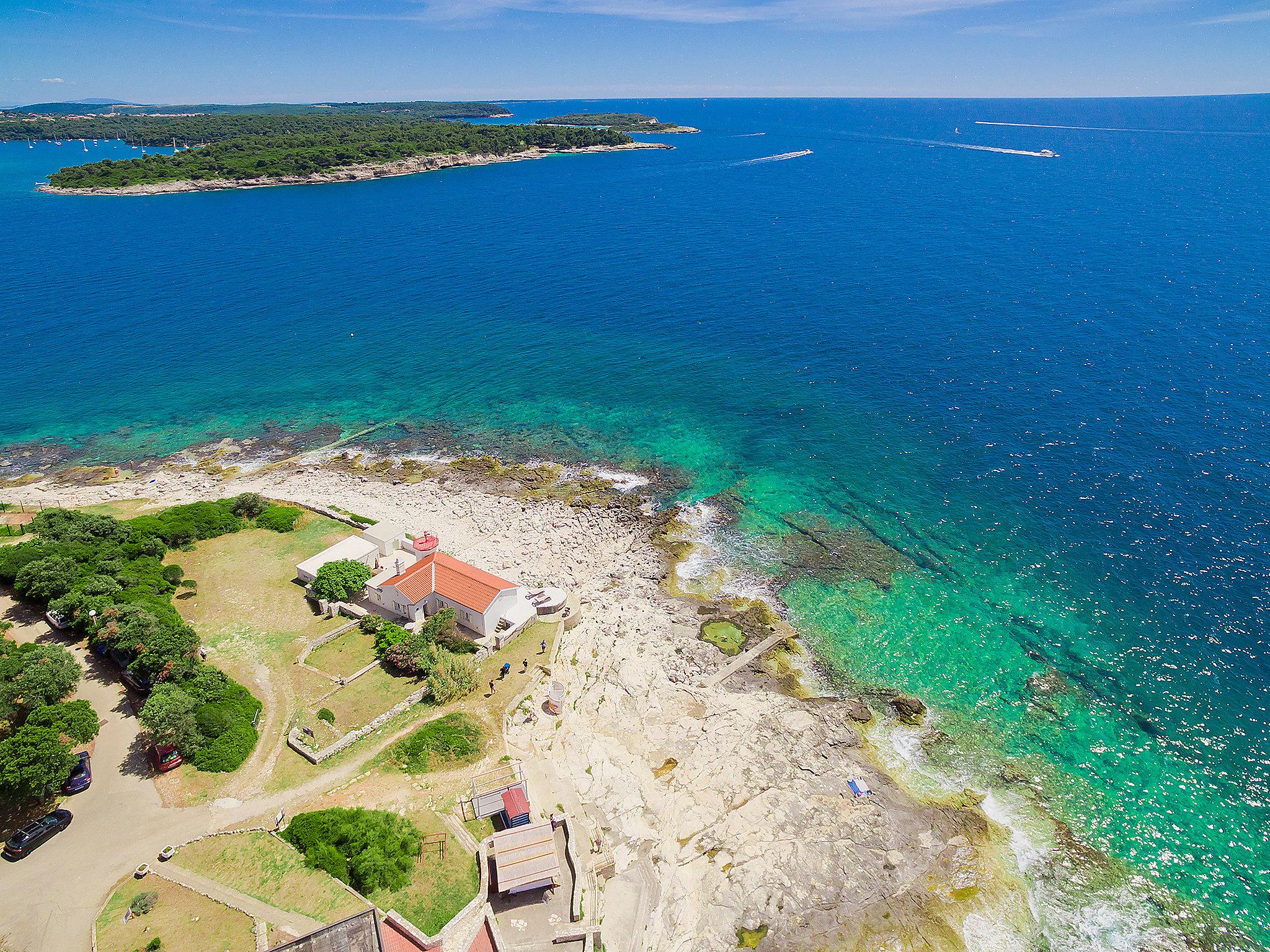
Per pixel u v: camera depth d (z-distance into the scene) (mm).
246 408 103000
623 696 54562
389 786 45000
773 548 72688
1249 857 44469
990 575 68062
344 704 51250
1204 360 105375
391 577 62562
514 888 38031
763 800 46750
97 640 54031
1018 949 39781
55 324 131250
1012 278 146125
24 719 45719
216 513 73625
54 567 58125
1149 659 58375
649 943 38094
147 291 150000
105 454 90562
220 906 36281
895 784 48812
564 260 173125
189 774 44750
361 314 138625
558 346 123188
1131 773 49781
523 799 42781
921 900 41688
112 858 39156
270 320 134875
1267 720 53062
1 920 35500
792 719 53375
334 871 38344
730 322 131125
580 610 62844
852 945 39375
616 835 43688
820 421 96250
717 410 100312
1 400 103438
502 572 67875
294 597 62906
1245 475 79188
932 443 89875
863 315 131125
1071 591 65750
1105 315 123875
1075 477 81250
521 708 52250
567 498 80938
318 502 79500
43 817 40969
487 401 104688
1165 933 40688
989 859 44219
